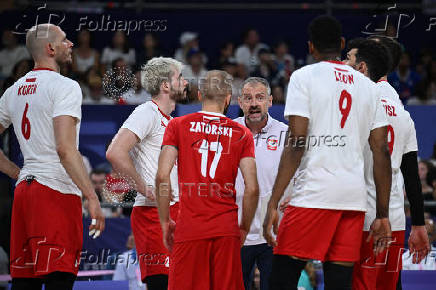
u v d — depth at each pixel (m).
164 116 13.45
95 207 11.39
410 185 12.50
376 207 11.18
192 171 11.26
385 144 10.93
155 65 13.51
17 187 11.81
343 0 36.38
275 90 30.00
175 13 35.28
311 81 10.59
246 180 11.39
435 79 34.59
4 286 15.60
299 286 16.03
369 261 11.83
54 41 12.19
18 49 30.16
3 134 17.91
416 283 15.69
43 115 11.62
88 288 15.48
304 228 10.46
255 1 37.38
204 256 11.15
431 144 21.33
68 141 11.29
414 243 12.72
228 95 11.82
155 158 13.27
